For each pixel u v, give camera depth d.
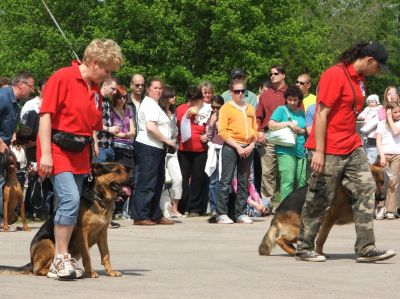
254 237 13.30
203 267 9.70
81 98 8.52
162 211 16.09
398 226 15.24
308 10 52.16
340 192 10.26
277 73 17.03
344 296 7.60
